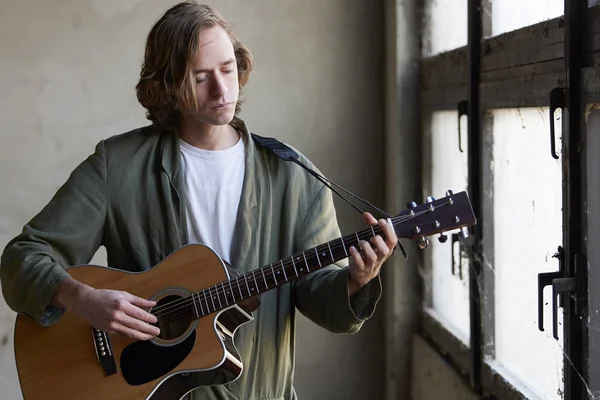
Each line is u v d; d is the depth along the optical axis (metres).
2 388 2.93
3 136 2.83
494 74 2.03
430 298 2.76
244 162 1.82
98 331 1.74
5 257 1.78
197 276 1.72
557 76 1.65
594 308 1.57
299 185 1.82
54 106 2.84
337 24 2.88
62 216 1.77
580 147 1.56
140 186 1.80
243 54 1.86
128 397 1.71
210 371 1.68
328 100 2.90
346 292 1.67
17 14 2.79
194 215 1.79
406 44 2.70
